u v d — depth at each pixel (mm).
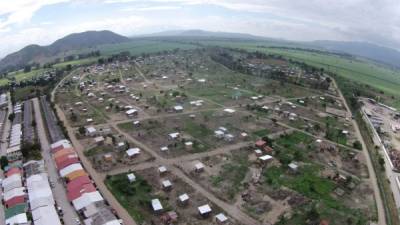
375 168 109500
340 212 83375
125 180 96562
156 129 140375
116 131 138500
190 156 113625
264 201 86875
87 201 83125
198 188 93000
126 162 108875
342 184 96938
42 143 127188
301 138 132750
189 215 80938
